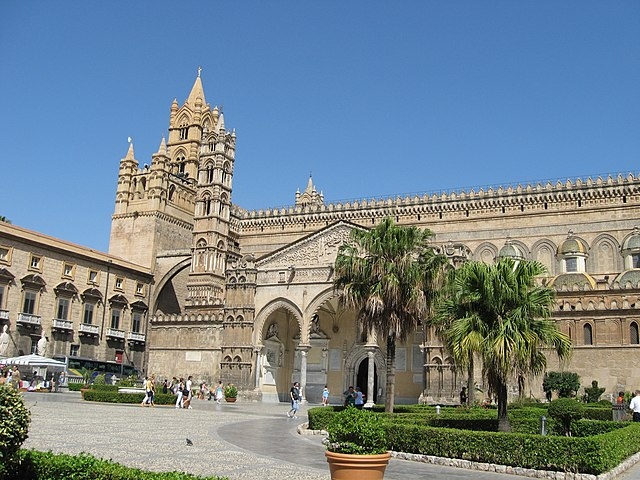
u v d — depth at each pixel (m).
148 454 21.98
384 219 42.03
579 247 78.19
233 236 103.94
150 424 34.81
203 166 96.94
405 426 25.91
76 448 22.53
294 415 47.22
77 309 88.75
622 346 61.41
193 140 126.44
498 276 28.92
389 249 41.12
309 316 72.69
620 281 72.81
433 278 40.50
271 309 75.31
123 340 95.56
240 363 75.12
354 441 15.54
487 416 36.28
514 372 28.17
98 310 91.88
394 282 39.88
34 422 31.44
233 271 78.38
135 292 99.06
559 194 83.25
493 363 28.00
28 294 82.00
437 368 62.69
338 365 78.19
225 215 96.00
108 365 91.12
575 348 63.19
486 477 21.08
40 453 13.98
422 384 72.06
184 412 48.50
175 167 126.06
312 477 18.52
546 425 32.28
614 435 23.12
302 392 70.62
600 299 67.62
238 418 44.03
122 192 107.81
